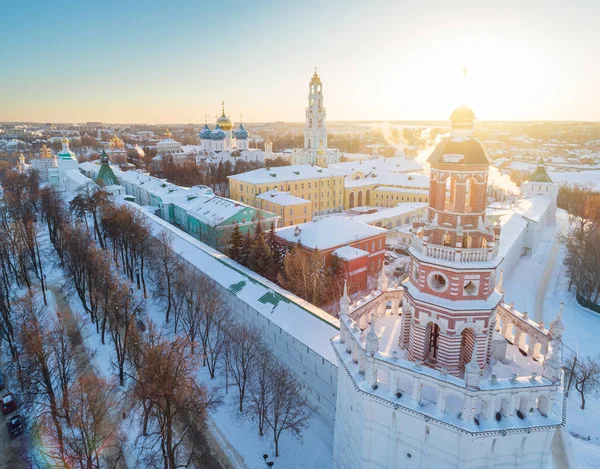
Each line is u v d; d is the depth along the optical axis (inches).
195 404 1685.5
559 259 4347.9
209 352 2482.8
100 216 4269.2
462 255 1152.2
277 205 5093.5
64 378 1838.1
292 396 1856.5
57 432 1688.0
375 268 3858.3
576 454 1785.2
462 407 1122.7
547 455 1111.0
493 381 1066.1
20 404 2098.9
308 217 5211.6
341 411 1475.1
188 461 1660.9
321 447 1846.7
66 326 2805.1
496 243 1200.2
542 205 5349.4
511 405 1071.0
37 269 3698.3
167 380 1579.7
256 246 3255.4
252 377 2150.6
